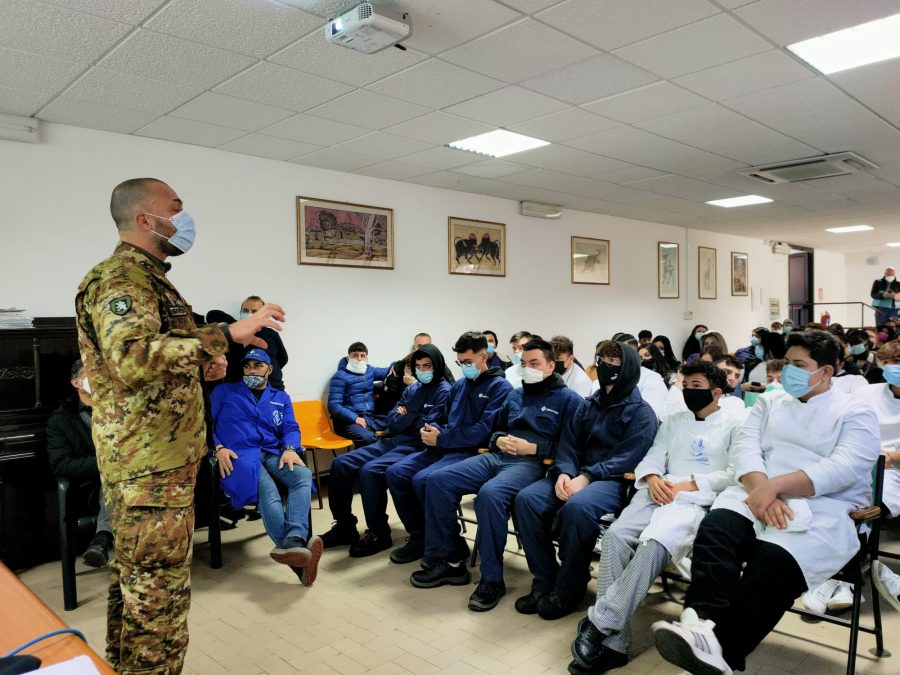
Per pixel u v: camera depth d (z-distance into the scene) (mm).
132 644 1489
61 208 3857
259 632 2533
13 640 897
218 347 1405
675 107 3812
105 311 1421
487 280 6523
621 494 2627
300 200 5031
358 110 3783
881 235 10398
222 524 3990
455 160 5008
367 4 2451
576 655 2146
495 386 3320
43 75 3119
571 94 3566
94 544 2994
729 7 2564
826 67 3207
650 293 8688
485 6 2535
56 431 2959
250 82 3293
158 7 2484
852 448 2080
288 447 3414
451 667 2234
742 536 2078
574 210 7523
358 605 2768
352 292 5367
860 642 2346
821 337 2170
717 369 2537
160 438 1511
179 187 4375
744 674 2143
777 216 8203
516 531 2787
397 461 3443
